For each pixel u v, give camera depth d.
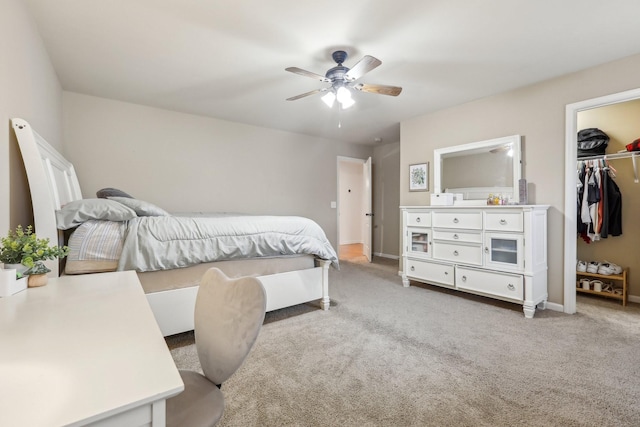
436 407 1.51
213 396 0.94
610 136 3.53
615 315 2.81
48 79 2.55
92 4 1.90
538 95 3.08
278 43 2.36
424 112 4.02
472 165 3.59
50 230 1.76
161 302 2.09
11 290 1.06
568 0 1.84
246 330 0.87
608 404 1.54
